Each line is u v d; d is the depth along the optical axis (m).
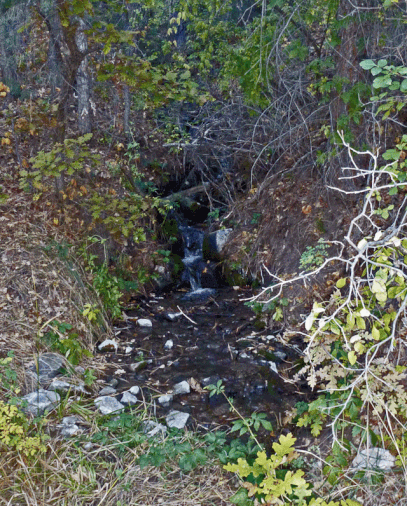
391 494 2.84
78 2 5.04
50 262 5.21
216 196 8.10
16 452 3.21
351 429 3.39
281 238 6.41
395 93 4.73
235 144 7.86
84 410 3.78
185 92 5.75
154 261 6.87
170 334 5.48
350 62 4.75
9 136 6.64
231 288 6.87
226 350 5.07
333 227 5.53
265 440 3.59
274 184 7.04
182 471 3.20
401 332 3.44
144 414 3.82
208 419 3.90
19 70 7.40
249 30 6.17
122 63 5.52
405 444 3.12
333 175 5.48
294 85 5.92
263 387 4.34
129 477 3.13
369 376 3.19
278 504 2.81
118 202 5.91
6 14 6.87
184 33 9.07
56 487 3.03
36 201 5.96
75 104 8.30
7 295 4.71
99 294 5.55
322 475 3.10
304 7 5.20
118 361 4.79
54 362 4.31
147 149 8.16
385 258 2.81
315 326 3.64
